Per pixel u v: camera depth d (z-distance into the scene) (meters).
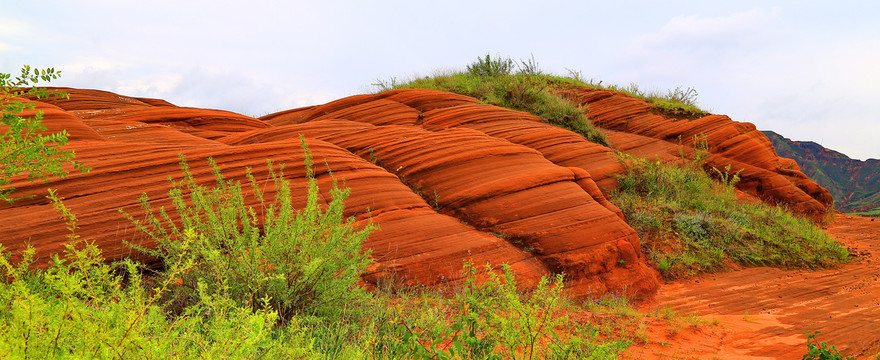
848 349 5.51
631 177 11.98
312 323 3.65
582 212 8.05
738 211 12.00
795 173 16.47
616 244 7.75
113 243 4.55
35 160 3.36
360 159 7.90
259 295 3.70
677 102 19.59
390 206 6.89
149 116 9.85
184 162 4.64
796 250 10.46
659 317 6.37
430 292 5.68
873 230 14.15
